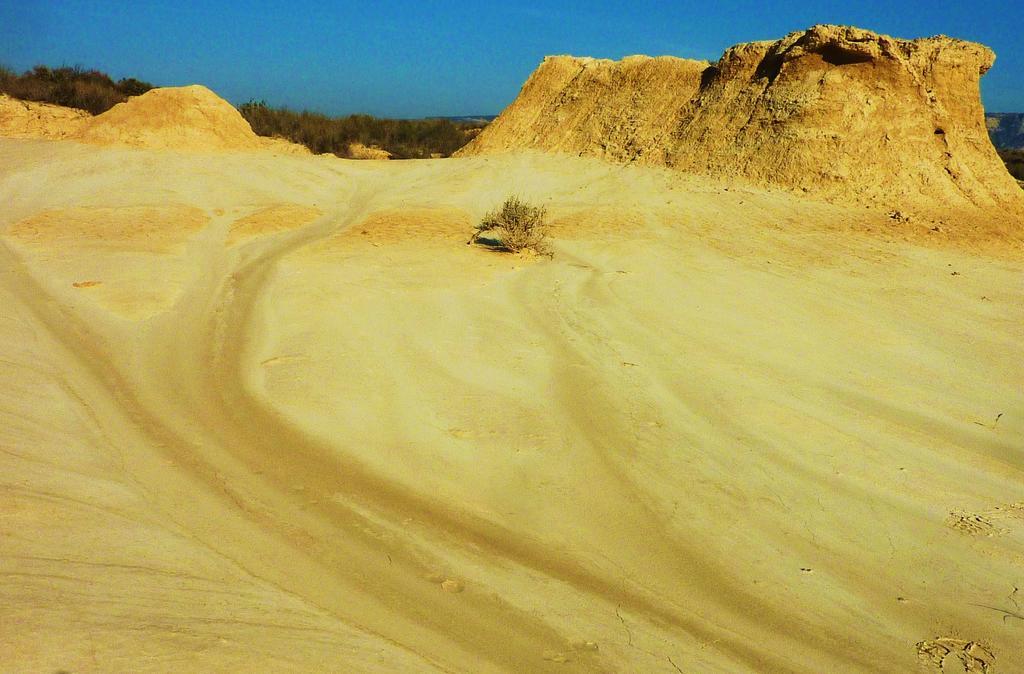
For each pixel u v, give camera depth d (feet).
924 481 23.24
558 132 92.12
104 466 20.84
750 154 72.90
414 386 28.89
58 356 30.68
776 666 15.11
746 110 76.54
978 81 76.13
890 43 70.54
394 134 130.72
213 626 12.80
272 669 11.74
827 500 21.85
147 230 56.54
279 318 37.01
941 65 74.23
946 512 21.45
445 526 19.62
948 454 25.17
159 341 33.78
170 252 51.08
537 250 53.47
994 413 28.89
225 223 60.54
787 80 74.28
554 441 24.79
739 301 42.70
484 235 58.49
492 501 21.04
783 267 50.57
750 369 32.37
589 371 31.24
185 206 64.44
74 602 12.50
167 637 11.98
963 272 51.21
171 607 13.25
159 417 25.63
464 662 14.15
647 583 17.70
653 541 19.48
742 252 54.08
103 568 14.23
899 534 20.25
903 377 32.37
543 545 19.02
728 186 70.44
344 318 36.96
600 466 23.29
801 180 69.10
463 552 18.45
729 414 27.53
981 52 75.41
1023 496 22.56
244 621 13.37
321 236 57.98
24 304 37.83
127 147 85.61
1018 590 17.99
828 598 17.51
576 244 56.08
